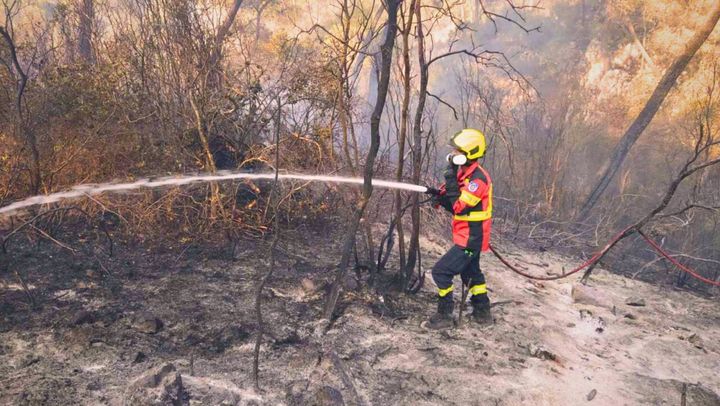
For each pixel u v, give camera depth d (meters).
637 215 9.22
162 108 5.35
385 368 3.74
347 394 3.39
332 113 5.34
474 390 3.58
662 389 3.91
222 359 3.61
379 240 6.08
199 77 5.39
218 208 5.29
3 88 5.04
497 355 4.07
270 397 3.29
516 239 7.90
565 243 8.14
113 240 5.07
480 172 4.23
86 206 5.10
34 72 5.55
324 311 4.30
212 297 4.36
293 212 5.78
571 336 4.67
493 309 4.92
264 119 5.63
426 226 6.71
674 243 8.44
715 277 7.50
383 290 4.84
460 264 4.30
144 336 3.74
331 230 6.07
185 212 5.22
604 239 8.34
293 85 5.45
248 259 5.11
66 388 3.12
